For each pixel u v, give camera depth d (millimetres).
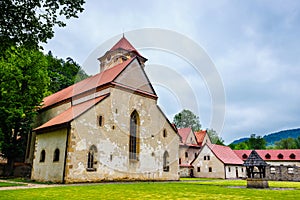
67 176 16688
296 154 53031
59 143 18062
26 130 24516
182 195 10328
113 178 19344
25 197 8844
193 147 37750
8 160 24062
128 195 9953
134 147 21625
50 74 42750
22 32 9141
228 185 19344
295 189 16422
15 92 23719
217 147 43500
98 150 18766
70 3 9234
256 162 18828
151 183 18547
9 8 8633
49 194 9922
